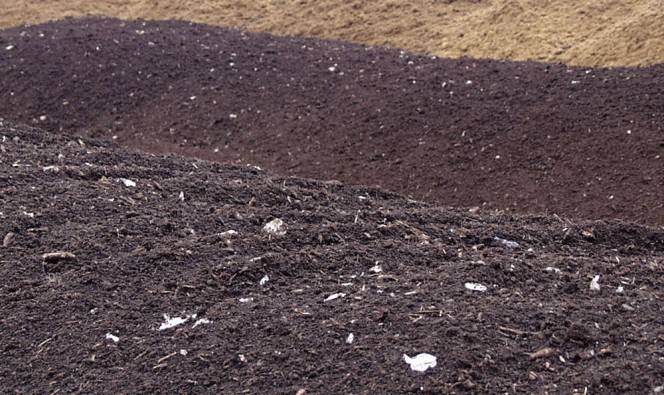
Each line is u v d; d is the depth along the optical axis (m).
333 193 5.62
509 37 13.42
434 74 9.84
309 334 3.40
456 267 4.06
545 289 3.91
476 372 3.10
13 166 5.31
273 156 8.76
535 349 3.28
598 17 12.87
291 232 4.47
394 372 3.12
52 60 11.30
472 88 9.34
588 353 3.24
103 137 9.70
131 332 3.54
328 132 8.93
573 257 4.53
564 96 8.84
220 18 16.75
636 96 8.58
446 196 7.77
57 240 4.26
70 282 3.91
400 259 4.25
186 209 4.78
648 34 11.53
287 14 16.25
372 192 5.83
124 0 18.52
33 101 10.57
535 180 7.72
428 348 3.23
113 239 4.29
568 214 7.22
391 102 9.22
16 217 4.45
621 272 4.24
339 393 3.05
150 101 10.20
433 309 3.53
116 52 11.33
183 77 10.58
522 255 4.46
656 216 6.94
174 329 3.55
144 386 3.18
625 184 7.40
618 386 3.02
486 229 4.91
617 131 8.06
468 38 14.03
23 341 3.51
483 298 3.68
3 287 3.89
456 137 8.45
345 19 15.52
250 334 3.44
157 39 11.70
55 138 6.42
